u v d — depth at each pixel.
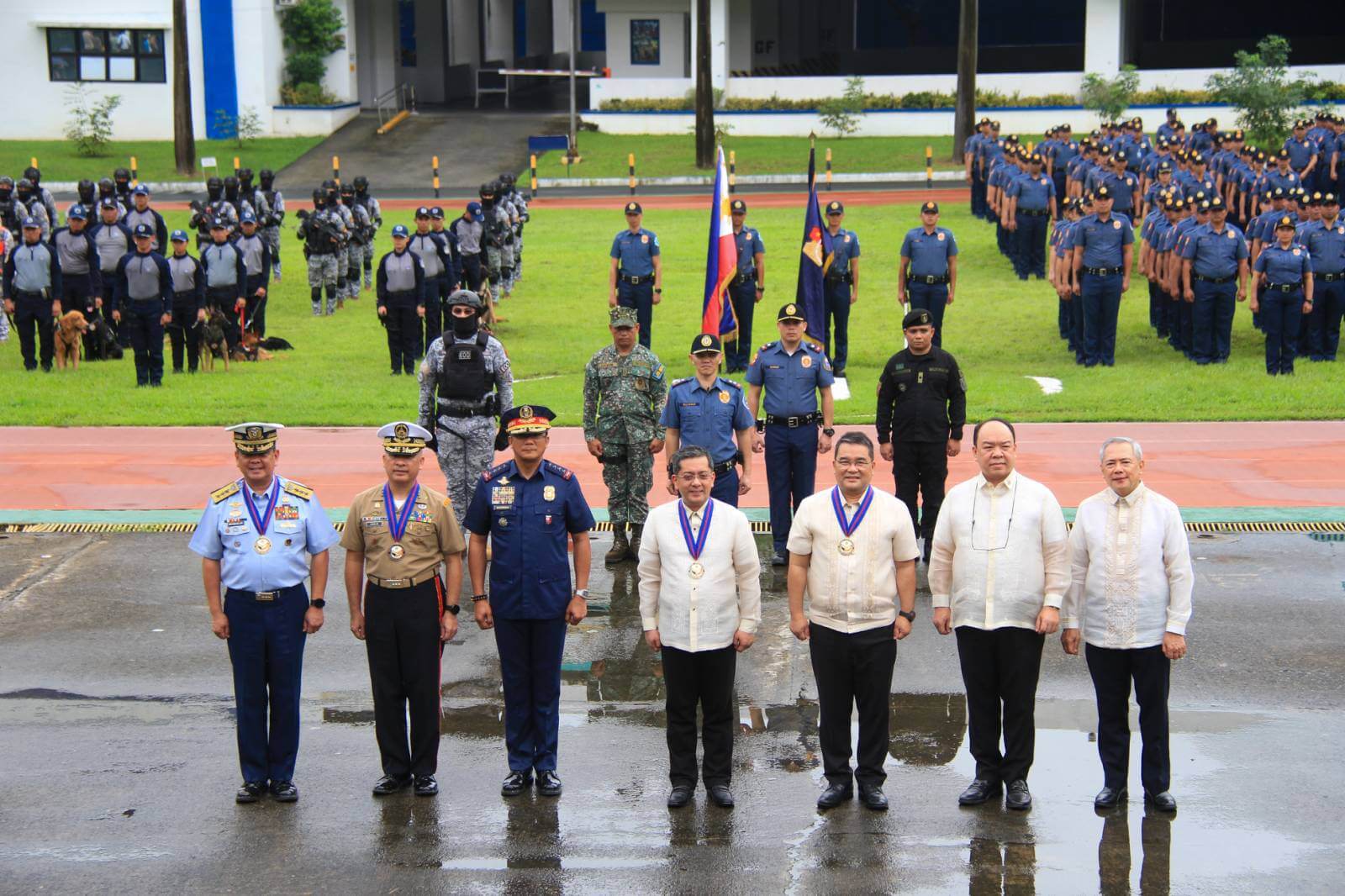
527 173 43.19
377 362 21.58
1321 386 18.56
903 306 19.25
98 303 20.48
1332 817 7.54
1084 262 20.12
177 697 9.48
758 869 7.02
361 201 27.05
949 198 37.06
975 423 17.03
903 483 11.98
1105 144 27.31
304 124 49.16
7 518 13.56
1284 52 40.09
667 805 7.77
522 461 7.95
